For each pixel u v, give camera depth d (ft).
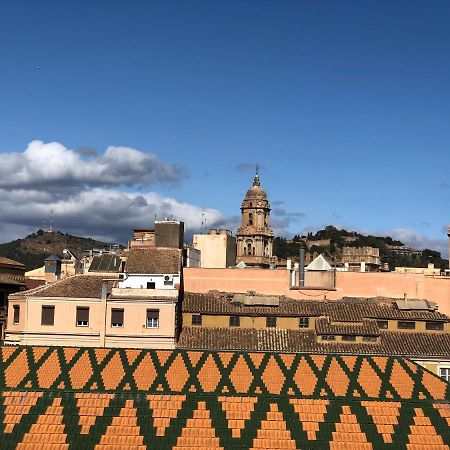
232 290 255.91
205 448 99.96
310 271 268.62
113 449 99.25
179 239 260.42
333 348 199.93
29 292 209.05
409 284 256.11
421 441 102.99
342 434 103.60
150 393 111.24
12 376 129.70
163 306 202.39
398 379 132.77
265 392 123.65
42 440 100.42
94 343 201.26
